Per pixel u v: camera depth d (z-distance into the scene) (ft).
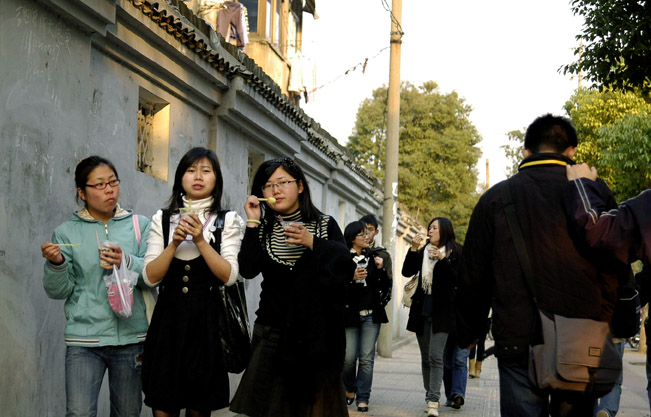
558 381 11.90
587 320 12.05
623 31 31.50
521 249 12.54
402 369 45.21
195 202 15.66
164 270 14.76
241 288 15.60
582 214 11.95
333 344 14.44
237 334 15.23
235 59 29.71
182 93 25.61
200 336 14.93
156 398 14.62
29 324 16.78
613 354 12.04
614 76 33.37
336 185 51.42
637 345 80.43
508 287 12.55
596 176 12.82
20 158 16.53
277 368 14.37
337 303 14.51
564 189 12.55
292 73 59.52
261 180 15.31
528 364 12.26
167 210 15.69
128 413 15.19
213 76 26.81
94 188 15.21
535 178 12.96
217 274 14.90
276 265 14.73
